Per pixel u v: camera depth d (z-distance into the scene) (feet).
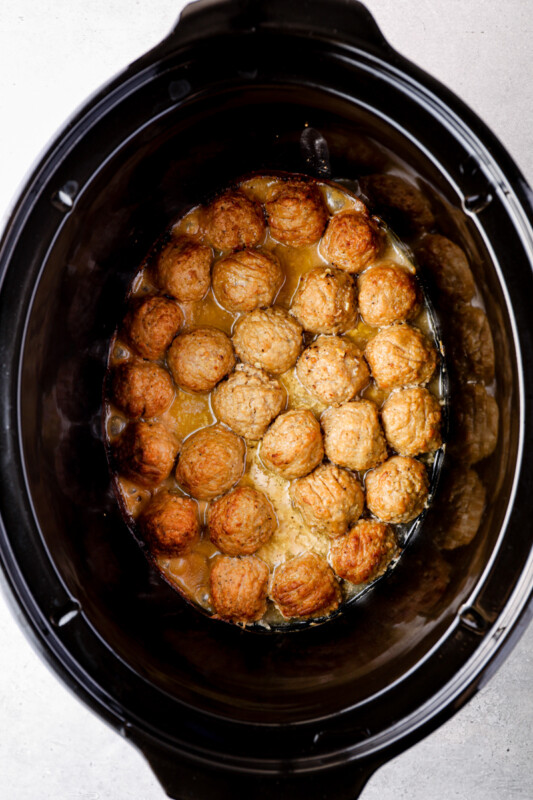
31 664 1.76
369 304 1.65
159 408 1.66
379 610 1.67
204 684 1.57
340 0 1.38
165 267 1.66
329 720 1.49
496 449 1.51
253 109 1.53
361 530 1.65
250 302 1.64
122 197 1.54
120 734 1.46
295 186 1.69
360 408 1.63
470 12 1.71
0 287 1.42
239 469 1.65
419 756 1.76
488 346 1.52
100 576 1.56
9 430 1.43
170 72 1.42
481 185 1.44
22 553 1.44
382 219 1.71
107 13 1.71
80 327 1.59
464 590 1.50
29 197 1.42
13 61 1.72
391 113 1.45
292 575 1.65
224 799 1.45
